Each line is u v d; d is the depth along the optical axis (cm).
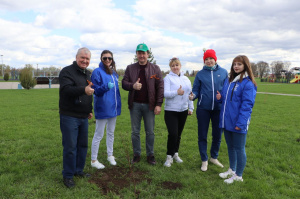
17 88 2747
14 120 773
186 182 342
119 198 296
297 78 5784
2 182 326
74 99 305
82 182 332
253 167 406
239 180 345
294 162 425
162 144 535
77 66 315
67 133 311
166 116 406
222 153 480
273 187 333
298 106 1266
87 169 381
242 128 319
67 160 317
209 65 391
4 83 3828
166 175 366
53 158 431
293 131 678
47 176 351
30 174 357
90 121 768
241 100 330
